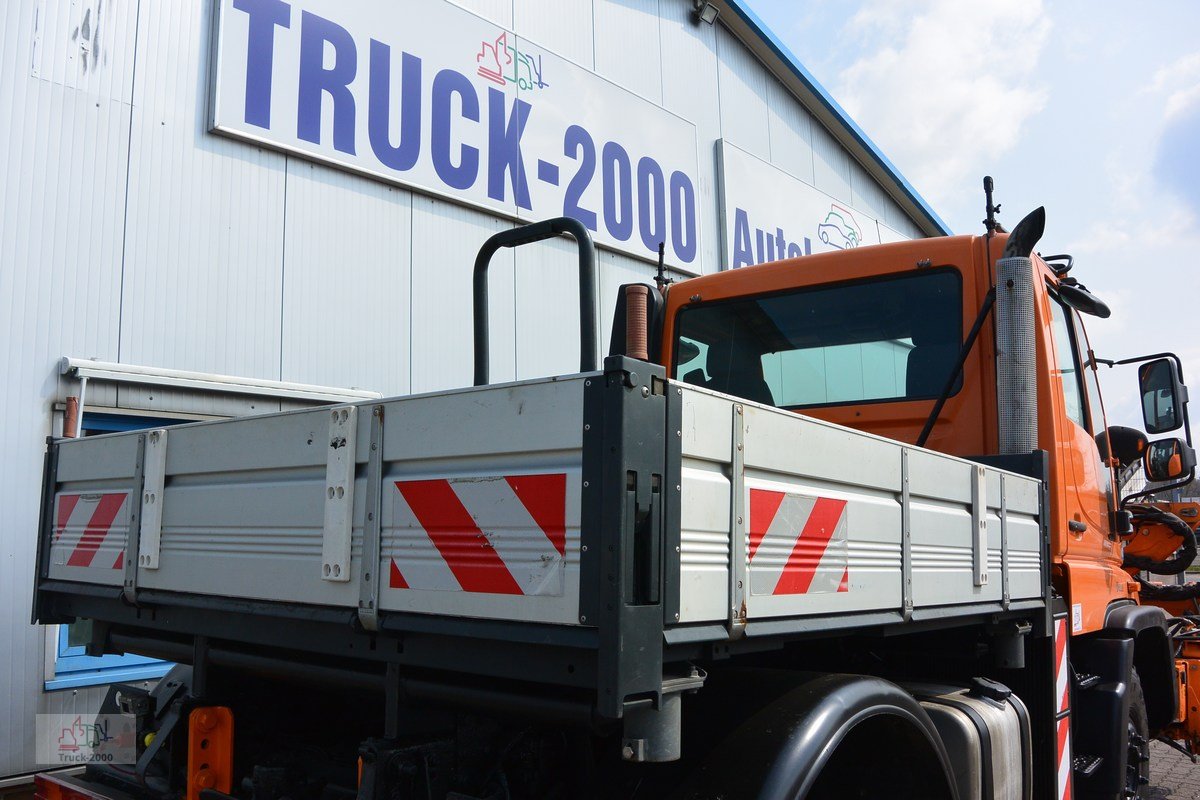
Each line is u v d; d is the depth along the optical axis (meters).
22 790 4.96
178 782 2.58
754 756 1.89
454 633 1.74
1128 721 3.91
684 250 9.96
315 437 2.09
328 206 6.63
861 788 2.29
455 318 7.44
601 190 8.91
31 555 5.08
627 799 1.97
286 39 6.38
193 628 2.44
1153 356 4.64
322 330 6.52
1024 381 3.38
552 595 1.60
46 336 5.20
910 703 2.29
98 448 2.87
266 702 2.76
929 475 2.56
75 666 5.28
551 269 8.32
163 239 5.73
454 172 7.46
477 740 2.04
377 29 6.95
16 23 5.20
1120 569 4.64
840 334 3.96
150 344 5.63
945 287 3.75
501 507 1.71
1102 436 4.46
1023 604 3.11
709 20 10.66
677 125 10.01
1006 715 2.92
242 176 6.16
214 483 2.39
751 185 11.16
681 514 1.65
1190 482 4.89
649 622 1.55
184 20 5.94
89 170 5.44
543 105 8.34
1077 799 3.80
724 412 1.79
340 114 6.68
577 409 1.62
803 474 2.03
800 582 1.99
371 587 1.91
